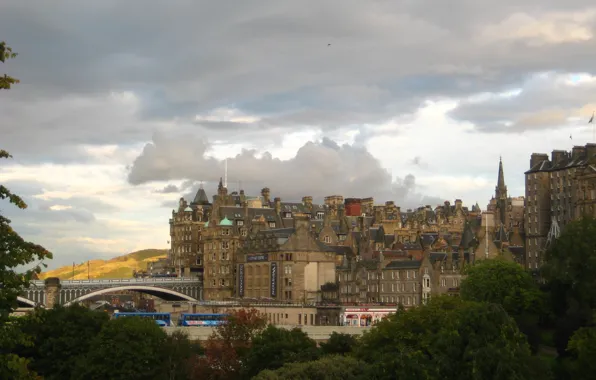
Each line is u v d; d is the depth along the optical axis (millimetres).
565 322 175750
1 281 67062
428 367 119312
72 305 173875
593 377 135125
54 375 157375
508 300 197625
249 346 180625
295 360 155375
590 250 187750
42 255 69562
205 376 166500
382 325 155125
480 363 114188
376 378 125938
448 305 159375
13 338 68125
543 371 121062
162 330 173125
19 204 67625
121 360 155125
